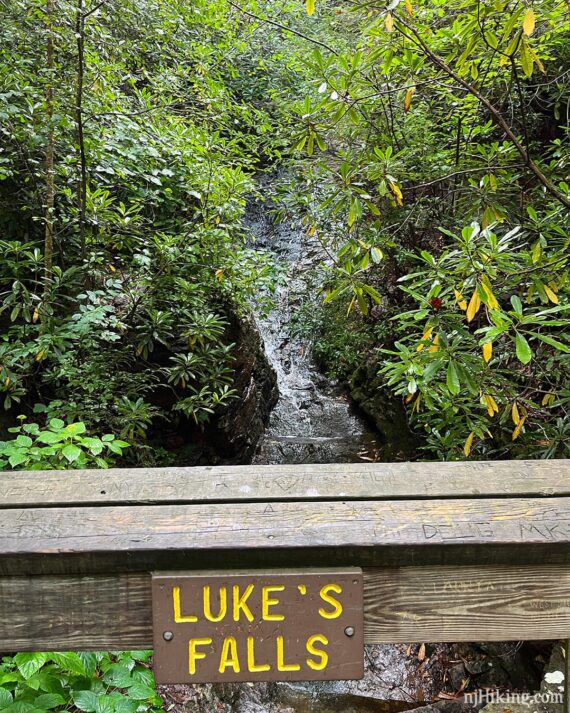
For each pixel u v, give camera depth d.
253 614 0.77
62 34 2.48
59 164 2.67
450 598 0.81
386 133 3.15
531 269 1.52
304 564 0.78
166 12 3.24
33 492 0.89
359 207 1.81
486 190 2.16
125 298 3.05
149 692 1.18
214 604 0.76
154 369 3.12
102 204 2.68
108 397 2.44
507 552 0.78
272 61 5.54
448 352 1.41
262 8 4.67
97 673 1.41
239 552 0.76
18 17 2.52
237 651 0.77
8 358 2.20
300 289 6.05
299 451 4.45
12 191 2.79
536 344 2.39
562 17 2.22
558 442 1.96
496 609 0.82
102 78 2.70
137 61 3.31
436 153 3.15
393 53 1.90
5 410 2.64
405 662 2.46
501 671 2.22
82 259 2.73
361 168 2.14
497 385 1.74
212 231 2.96
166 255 2.80
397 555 0.78
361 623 0.78
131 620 0.80
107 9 2.74
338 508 0.85
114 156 2.96
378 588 0.81
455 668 2.34
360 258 1.84
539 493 0.90
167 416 3.34
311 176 3.26
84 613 0.79
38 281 2.50
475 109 2.73
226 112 3.71
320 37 4.89
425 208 3.02
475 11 1.91
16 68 2.53
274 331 6.01
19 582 0.78
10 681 1.14
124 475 0.95
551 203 2.13
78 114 2.44
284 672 0.78
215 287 3.14
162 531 0.79
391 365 1.56
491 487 0.91
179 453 3.53
